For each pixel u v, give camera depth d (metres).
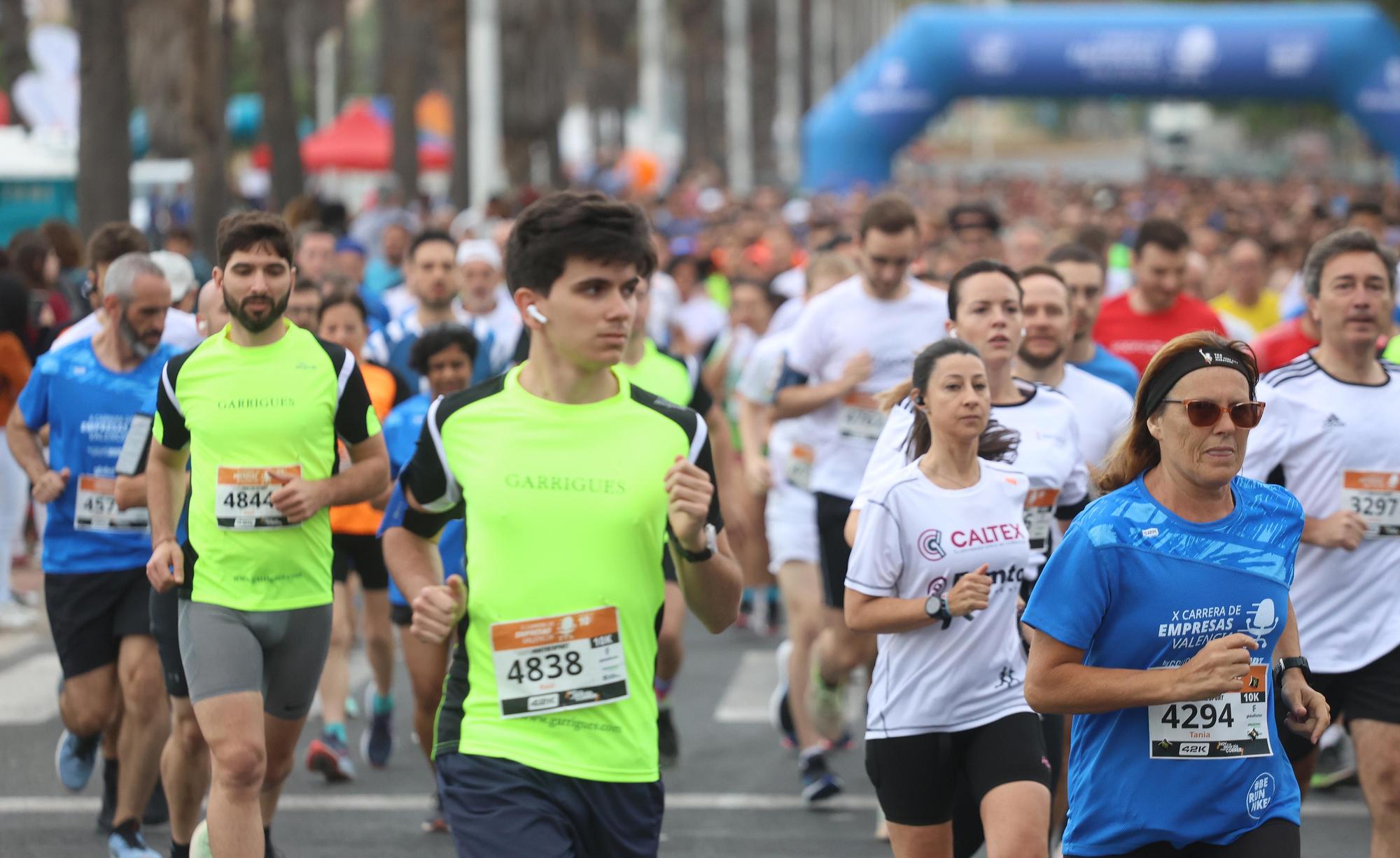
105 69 41.00
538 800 11.25
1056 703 11.72
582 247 11.23
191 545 15.73
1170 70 130.88
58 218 36.47
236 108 99.12
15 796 21.62
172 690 16.73
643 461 11.62
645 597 11.64
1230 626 11.66
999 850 14.23
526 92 101.88
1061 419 17.36
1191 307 24.42
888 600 15.02
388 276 44.78
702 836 20.06
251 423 15.75
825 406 22.75
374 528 22.86
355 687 28.22
